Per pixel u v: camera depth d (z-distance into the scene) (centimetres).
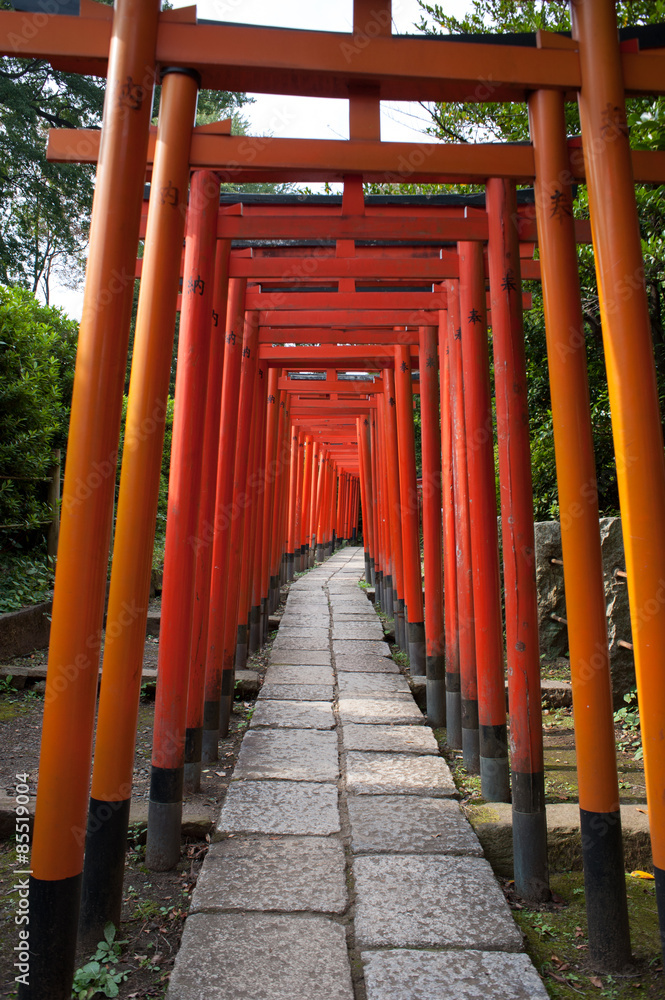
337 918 278
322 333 718
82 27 272
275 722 538
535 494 780
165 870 334
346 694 620
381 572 1133
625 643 549
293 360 786
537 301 737
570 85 288
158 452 302
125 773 285
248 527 702
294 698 608
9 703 537
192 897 291
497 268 380
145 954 266
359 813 374
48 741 222
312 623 972
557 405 290
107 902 275
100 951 264
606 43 276
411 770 440
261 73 292
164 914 294
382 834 349
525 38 299
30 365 741
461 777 457
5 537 748
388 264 480
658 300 641
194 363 373
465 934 267
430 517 602
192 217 384
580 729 276
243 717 596
